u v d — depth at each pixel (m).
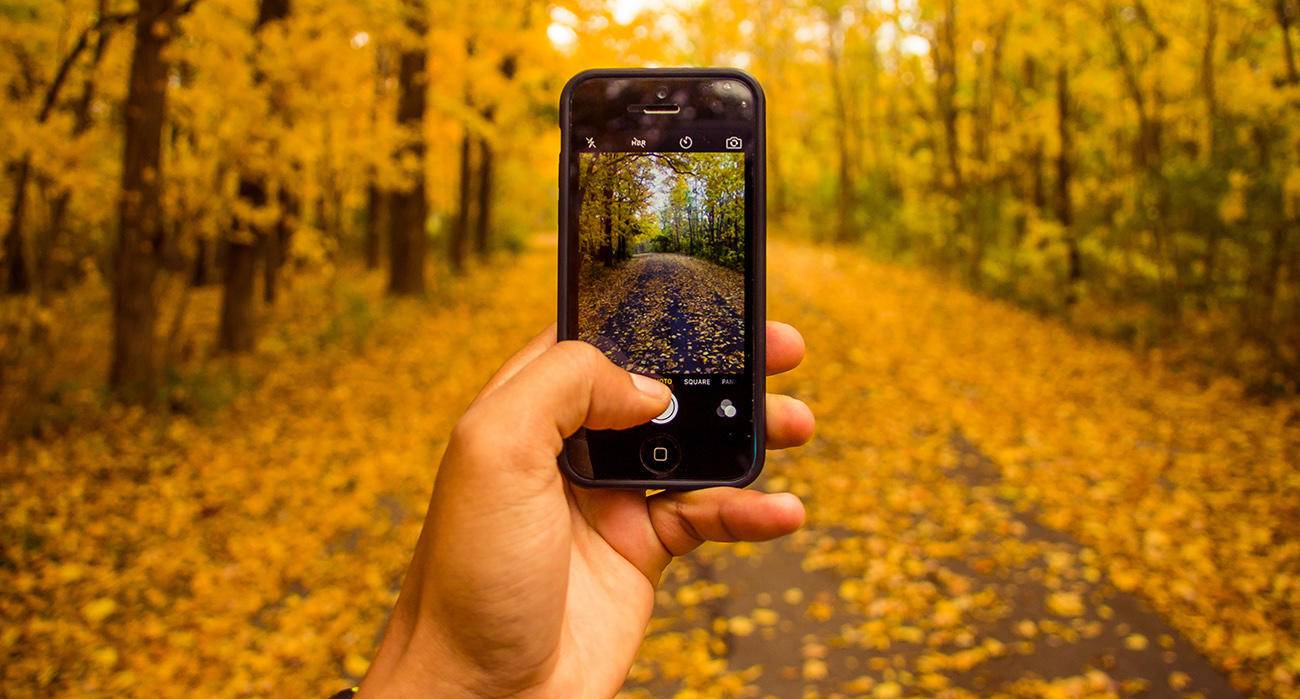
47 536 5.28
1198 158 9.49
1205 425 7.40
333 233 16.83
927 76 20.30
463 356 11.23
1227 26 8.88
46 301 7.34
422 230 16.05
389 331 12.67
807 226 31.36
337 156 10.43
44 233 7.82
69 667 3.89
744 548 5.24
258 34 7.91
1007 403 8.49
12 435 6.93
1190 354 9.62
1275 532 5.11
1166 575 4.67
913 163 21.03
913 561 4.94
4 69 7.53
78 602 4.51
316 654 4.09
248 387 9.15
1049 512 5.66
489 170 24.53
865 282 18.17
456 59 12.00
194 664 3.95
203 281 20.11
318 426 8.00
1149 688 3.68
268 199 9.92
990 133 16.38
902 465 6.69
